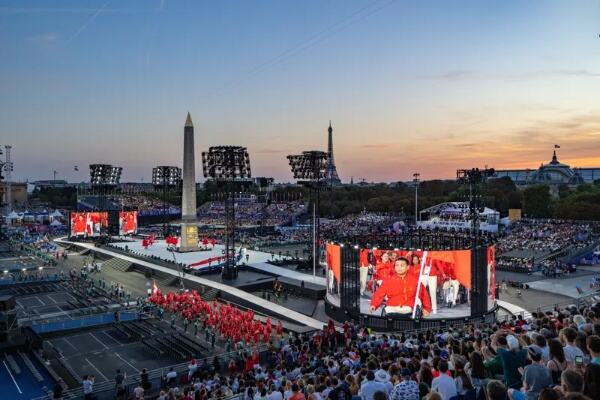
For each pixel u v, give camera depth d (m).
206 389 29.98
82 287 86.38
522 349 15.61
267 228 174.75
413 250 54.50
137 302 73.19
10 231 174.12
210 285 80.88
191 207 120.44
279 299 72.81
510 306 66.19
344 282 59.44
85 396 37.62
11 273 100.44
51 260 113.25
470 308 55.28
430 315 54.16
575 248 105.50
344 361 28.42
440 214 139.88
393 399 14.92
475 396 13.94
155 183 165.62
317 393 18.55
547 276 89.44
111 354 51.94
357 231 141.25
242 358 44.19
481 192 189.00
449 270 54.59
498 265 98.19
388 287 55.41
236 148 89.75
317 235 101.81
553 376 13.73
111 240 147.50
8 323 54.34
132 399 34.69
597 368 9.68
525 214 179.75
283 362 35.06
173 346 53.06
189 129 118.44
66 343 56.00
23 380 44.66
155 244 138.12
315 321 60.31
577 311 34.78
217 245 134.25
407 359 23.42
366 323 56.34
